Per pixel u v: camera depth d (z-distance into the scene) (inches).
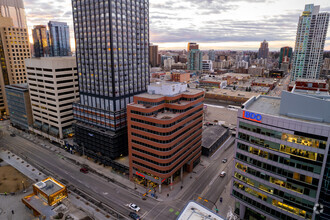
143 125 3496.6
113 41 4092.0
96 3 4092.0
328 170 2166.6
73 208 3198.8
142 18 4672.7
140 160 3722.9
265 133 2506.2
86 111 4712.1
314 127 2169.0
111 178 4092.0
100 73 4367.6
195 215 1807.3
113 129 4269.2
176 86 3951.8
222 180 4050.2
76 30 4552.2
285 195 2485.2
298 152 2311.8
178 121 3533.5
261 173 2632.9
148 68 5036.9
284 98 2546.8
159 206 3353.8
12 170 4409.5
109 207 3329.2
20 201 3545.8
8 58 7504.9
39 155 5059.1
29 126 6343.5
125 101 4510.3
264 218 2815.0
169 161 3469.5
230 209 3262.8
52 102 5408.5
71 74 5477.4
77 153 5118.1
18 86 6678.2
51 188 3363.7
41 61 5354.3
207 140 5226.4
